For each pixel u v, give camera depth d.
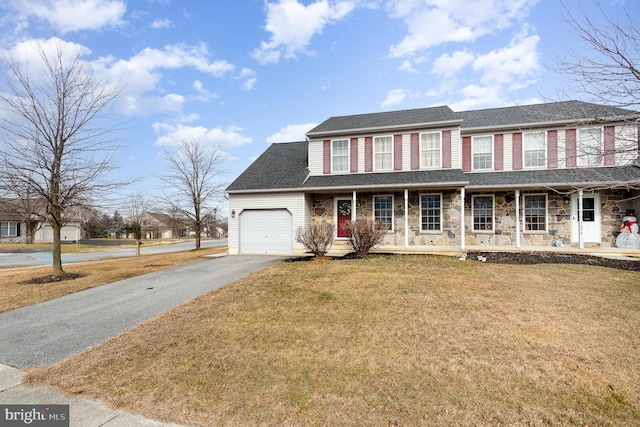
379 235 11.77
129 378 3.71
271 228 14.71
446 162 13.62
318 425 2.79
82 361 4.19
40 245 31.80
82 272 11.26
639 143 5.59
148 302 6.88
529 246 13.22
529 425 2.73
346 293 6.80
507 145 13.91
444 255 11.66
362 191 14.29
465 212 14.05
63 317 6.07
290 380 3.54
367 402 3.09
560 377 3.49
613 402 3.05
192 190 22.47
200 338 4.75
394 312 5.62
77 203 10.91
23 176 9.89
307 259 12.07
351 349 4.26
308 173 15.31
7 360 4.28
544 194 13.34
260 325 5.19
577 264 9.76
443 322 5.13
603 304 5.97
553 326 4.93
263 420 2.89
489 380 3.45
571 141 12.11
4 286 9.05
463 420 2.80
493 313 5.52
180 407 3.12
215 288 7.80
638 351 4.09
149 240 45.44
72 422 2.92
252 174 16.05
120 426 2.86
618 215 12.66
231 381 3.56
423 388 3.31
